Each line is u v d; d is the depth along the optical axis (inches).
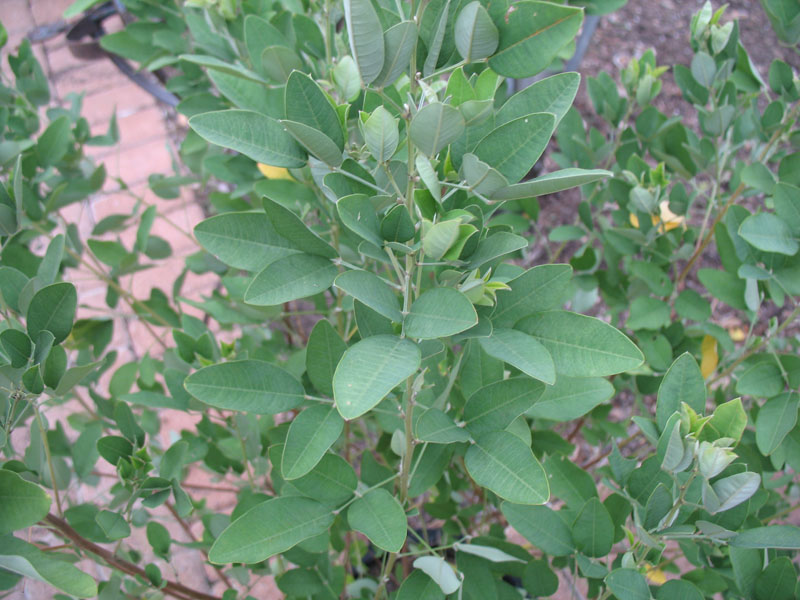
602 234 17.9
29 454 11.9
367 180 9.3
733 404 8.9
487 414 10.0
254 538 9.9
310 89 8.4
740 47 15.5
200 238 9.0
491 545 12.3
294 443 9.6
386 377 7.6
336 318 17.8
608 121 17.8
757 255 13.2
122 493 12.6
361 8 7.5
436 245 7.9
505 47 8.4
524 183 7.9
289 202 15.3
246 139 8.6
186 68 18.8
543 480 8.8
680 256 16.0
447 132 7.6
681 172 17.2
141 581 13.9
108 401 16.1
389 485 12.5
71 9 22.0
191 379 9.6
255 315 16.8
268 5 16.7
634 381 16.1
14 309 11.2
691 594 9.9
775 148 16.5
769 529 9.8
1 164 15.3
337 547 14.6
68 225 16.8
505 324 9.3
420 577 11.6
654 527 10.3
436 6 8.5
